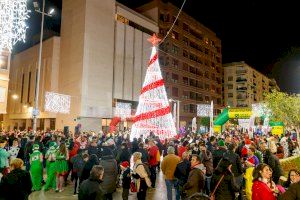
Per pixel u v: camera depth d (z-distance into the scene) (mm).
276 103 28188
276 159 9227
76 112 45094
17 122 59500
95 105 46500
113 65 50469
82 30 46250
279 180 9039
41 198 10727
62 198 10766
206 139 19750
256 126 34938
